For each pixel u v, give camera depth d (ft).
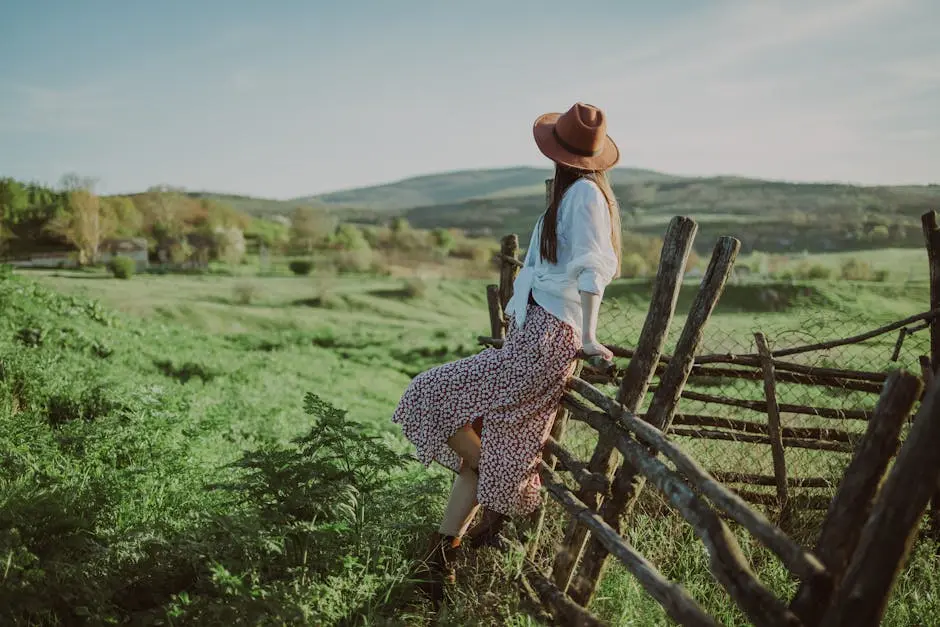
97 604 9.83
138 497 14.58
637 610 11.11
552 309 10.84
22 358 27.66
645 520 14.03
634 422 9.84
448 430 11.26
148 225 374.84
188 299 219.00
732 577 8.03
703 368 15.66
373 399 67.87
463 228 642.63
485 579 11.80
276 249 388.57
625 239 369.09
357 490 12.67
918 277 281.54
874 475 7.72
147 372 46.37
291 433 31.63
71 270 286.87
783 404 15.61
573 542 11.03
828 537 7.85
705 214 586.86
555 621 10.24
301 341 123.13
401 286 269.23
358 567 11.58
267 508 12.02
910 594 12.51
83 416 24.11
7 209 317.63
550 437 12.59
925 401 7.27
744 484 15.44
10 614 9.09
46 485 12.74
